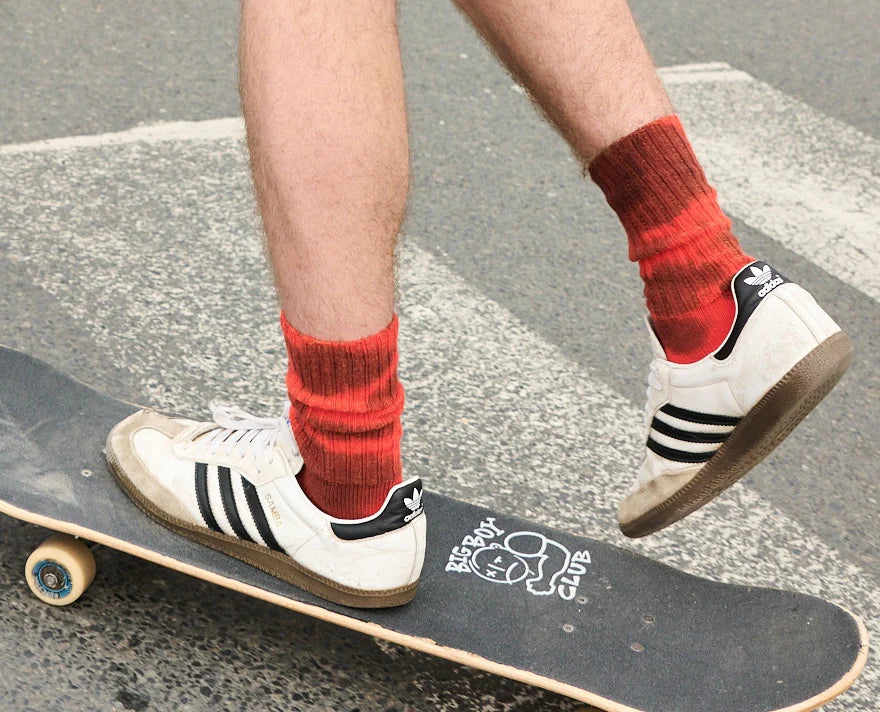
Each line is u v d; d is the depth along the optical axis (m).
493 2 2.96
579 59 2.92
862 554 4.06
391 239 2.70
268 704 3.12
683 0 9.04
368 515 2.99
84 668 3.14
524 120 7.02
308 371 2.77
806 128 7.27
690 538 4.04
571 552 3.39
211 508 3.12
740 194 6.42
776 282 2.87
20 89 6.68
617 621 3.15
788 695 2.91
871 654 3.59
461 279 5.45
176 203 5.73
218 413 3.32
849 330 5.43
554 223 6.04
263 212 2.70
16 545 3.51
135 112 6.59
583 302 5.41
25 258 5.15
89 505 3.24
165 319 4.88
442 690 3.25
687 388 3.00
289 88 2.58
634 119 2.91
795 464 4.51
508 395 4.68
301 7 2.58
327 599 3.09
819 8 9.20
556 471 4.29
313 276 2.64
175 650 3.24
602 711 3.06
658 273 2.96
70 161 6.00
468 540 3.42
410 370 4.75
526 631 3.09
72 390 3.69
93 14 7.71
